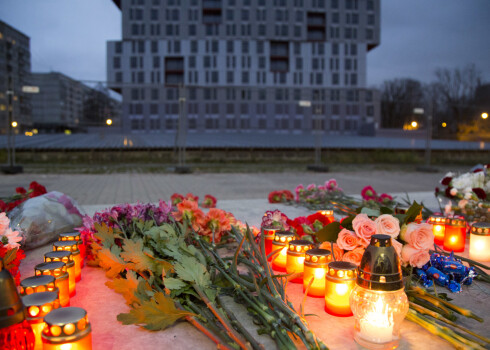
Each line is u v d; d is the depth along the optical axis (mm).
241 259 2311
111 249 2207
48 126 31250
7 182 10906
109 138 27344
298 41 72375
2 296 1142
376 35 74562
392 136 43062
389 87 68500
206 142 25922
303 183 11477
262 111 66688
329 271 1871
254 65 71250
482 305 2055
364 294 1511
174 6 70750
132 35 70312
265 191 9055
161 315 1618
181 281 1839
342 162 22141
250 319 1818
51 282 1539
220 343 1464
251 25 71375
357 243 2037
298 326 1485
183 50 70750
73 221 3504
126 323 1583
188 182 11438
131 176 13523
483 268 2584
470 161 24312
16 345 1165
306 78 72562
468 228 3633
